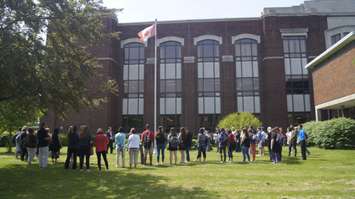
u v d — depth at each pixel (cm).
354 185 1165
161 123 4078
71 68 1415
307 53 3969
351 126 2656
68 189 1149
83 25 1481
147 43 4209
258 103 4009
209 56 4141
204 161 1991
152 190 1111
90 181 1290
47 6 1364
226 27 4156
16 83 1204
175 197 999
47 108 1465
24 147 1973
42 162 1670
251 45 4116
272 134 1916
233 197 984
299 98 3925
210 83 4097
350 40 2617
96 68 1589
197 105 4062
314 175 1398
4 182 1279
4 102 1565
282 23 4006
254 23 4138
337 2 4241
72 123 3841
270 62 3938
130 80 4191
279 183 1214
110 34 1647
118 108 4159
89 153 1612
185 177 1368
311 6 4272
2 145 3616
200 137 2009
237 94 4047
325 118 3497
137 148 1722
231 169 1612
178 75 4138
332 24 3988
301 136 2034
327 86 3097
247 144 1964
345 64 2738
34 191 1125
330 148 2680
